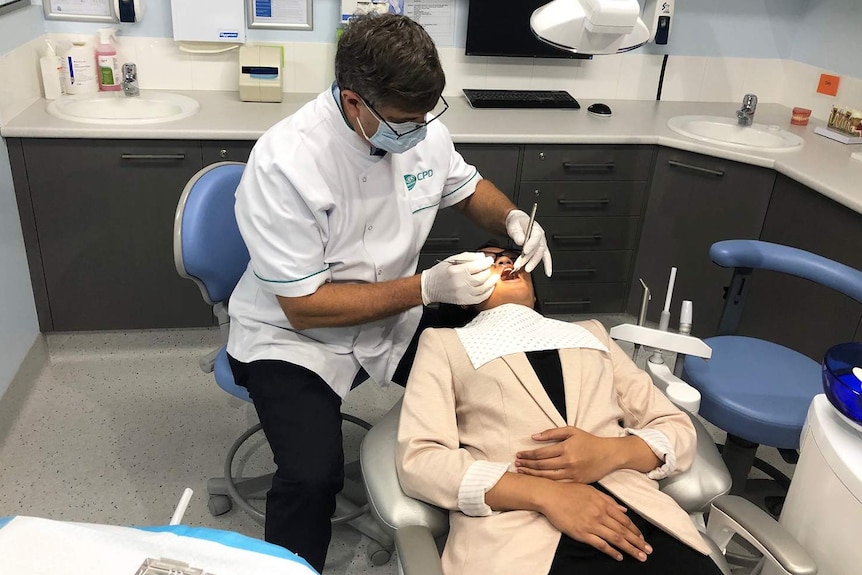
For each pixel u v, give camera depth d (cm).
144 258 255
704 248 276
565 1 132
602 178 276
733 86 328
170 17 276
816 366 187
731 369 183
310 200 151
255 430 212
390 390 261
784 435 168
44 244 246
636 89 324
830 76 304
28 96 253
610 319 310
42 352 260
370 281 172
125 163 240
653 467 138
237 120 253
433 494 129
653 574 123
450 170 188
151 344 275
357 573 187
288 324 169
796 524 130
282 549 84
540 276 291
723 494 139
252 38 284
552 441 137
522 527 126
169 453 223
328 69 293
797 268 186
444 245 274
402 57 134
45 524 82
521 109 296
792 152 259
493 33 294
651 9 305
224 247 172
